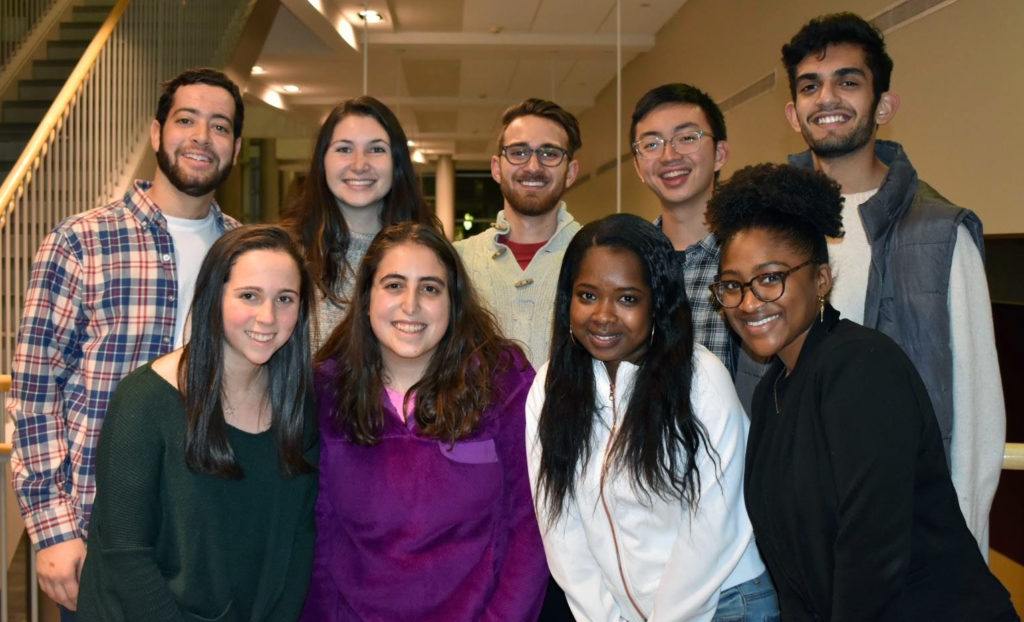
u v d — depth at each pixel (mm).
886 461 1302
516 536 1868
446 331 1896
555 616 2096
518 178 2701
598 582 1786
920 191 1944
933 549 1372
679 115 2445
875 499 1294
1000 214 3746
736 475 1671
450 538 1819
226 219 2465
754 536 1691
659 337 1705
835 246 2010
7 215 4457
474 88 11266
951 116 4090
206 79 2309
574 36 8695
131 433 1626
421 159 19422
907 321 1817
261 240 1702
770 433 1542
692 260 2289
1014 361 4371
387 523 1807
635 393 1692
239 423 1740
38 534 1979
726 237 1548
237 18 7910
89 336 2107
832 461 1350
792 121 2242
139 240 2174
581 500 1753
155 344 2148
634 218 1734
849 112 2012
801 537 1421
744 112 6617
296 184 2666
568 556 1785
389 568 1794
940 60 4160
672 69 8250
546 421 1775
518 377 1941
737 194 1529
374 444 1837
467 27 8500
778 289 1476
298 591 1774
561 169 2705
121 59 6008
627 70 9805
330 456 1863
